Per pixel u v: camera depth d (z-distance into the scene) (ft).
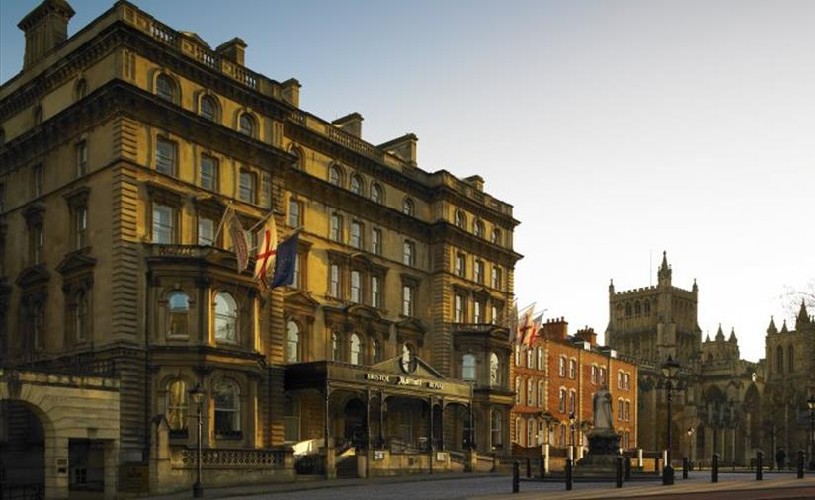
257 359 157.38
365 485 144.97
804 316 316.40
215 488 135.23
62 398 129.29
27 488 137.49
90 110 152.56
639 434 407.44
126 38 149.48
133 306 144.97
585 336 348.59
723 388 482.28
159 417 131.54
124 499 123.85
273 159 175.11
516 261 268.21
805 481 147.33
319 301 192.65
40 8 173.06
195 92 161.68
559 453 251.60
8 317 170.60
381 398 182.70
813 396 256.11
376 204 212.23
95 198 151.23
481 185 264.52
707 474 201.98
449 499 102.58
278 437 167.94
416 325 222.28
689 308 565.12
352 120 227.61
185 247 148.87
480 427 227.61
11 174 174.60
